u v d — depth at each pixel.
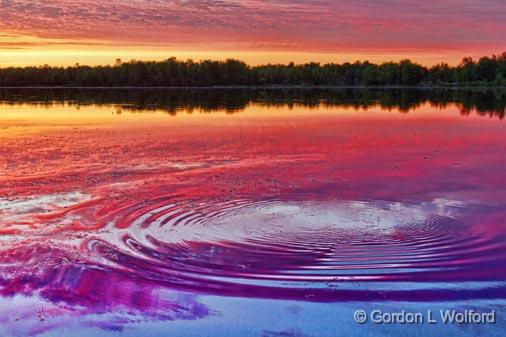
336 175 16.92
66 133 25.50
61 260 9.70
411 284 8.98
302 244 10.67
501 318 7.97
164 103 48.78
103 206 13.02
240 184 15.57
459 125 30.94
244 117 34.66
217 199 13.85
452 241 10.90
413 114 38.09
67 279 8.99
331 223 11.98
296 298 8.49
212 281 9.05
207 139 24.25
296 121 32.22
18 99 54.28
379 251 10.36
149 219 12.09
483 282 9.07
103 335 7.53
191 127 28.58
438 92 80.50
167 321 7.87
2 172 16.55
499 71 109.19
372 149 22.06
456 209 13.15
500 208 13.26
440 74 110.50
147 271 9.38
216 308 8.20
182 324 7.79
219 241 10.82
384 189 15.12
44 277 9.04
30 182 15.34
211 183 15.62
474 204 13.60
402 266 9.66
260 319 7.93
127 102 50.09
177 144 22.70
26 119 31.72
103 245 10.47
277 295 8.58
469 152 21.47
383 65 111.75
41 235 10.92
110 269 9.41
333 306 8.27
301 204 13.46
